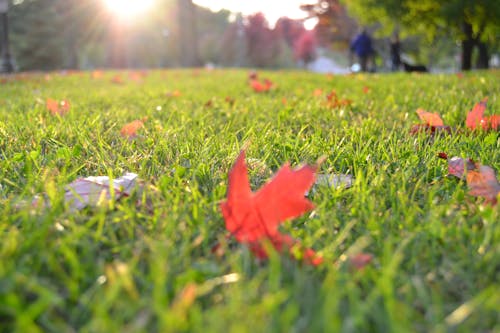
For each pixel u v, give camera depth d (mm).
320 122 1129
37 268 358
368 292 336
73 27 19609
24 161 707
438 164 678
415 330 296
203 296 332
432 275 361
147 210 505
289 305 304
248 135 928
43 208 475
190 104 1644
